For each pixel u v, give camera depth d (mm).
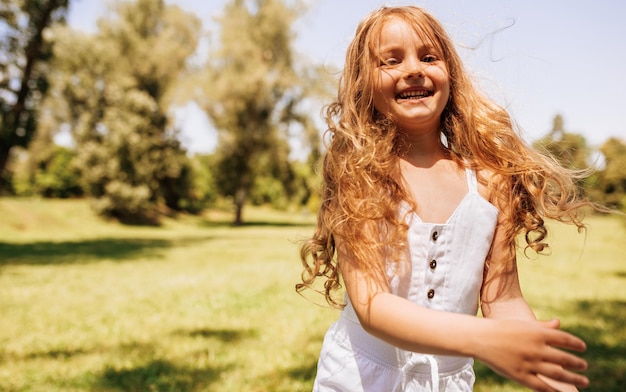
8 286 8297
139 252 14500
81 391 3486
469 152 1414
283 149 33281
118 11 31203
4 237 20453
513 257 1354
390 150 1318
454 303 1288
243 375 3775
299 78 31750
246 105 32000
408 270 1266
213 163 34688
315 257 1412
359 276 1173
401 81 1292
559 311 5996
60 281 8844
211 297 6953
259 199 51188
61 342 4770
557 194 1435
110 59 30156
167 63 30953
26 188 37750
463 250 1295
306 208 49375
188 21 32094
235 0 32594
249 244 17703
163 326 5363
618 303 6559
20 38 18453
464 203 1311
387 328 1043
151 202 34188
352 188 1263
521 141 1462
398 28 1312
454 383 1356
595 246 14984
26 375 3809
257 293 7211
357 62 1396
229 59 32406
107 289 7922
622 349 4379
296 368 3926
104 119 30078
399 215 1268
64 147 38906
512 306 1325
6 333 5129
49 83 19953
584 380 838
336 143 1384
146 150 30562
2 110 18578
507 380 3600
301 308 6133
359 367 1344
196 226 32844
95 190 30156
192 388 3514
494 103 1483
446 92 1322
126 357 4273
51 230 24562
